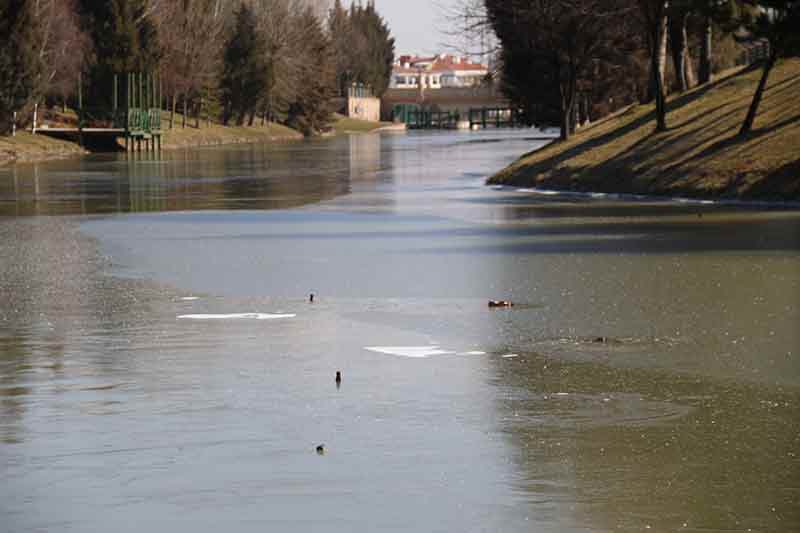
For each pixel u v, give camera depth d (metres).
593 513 13.88
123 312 26.73
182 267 34.25
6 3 118.06
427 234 42.66
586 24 86.56
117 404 18.64
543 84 99.25
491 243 39.59
